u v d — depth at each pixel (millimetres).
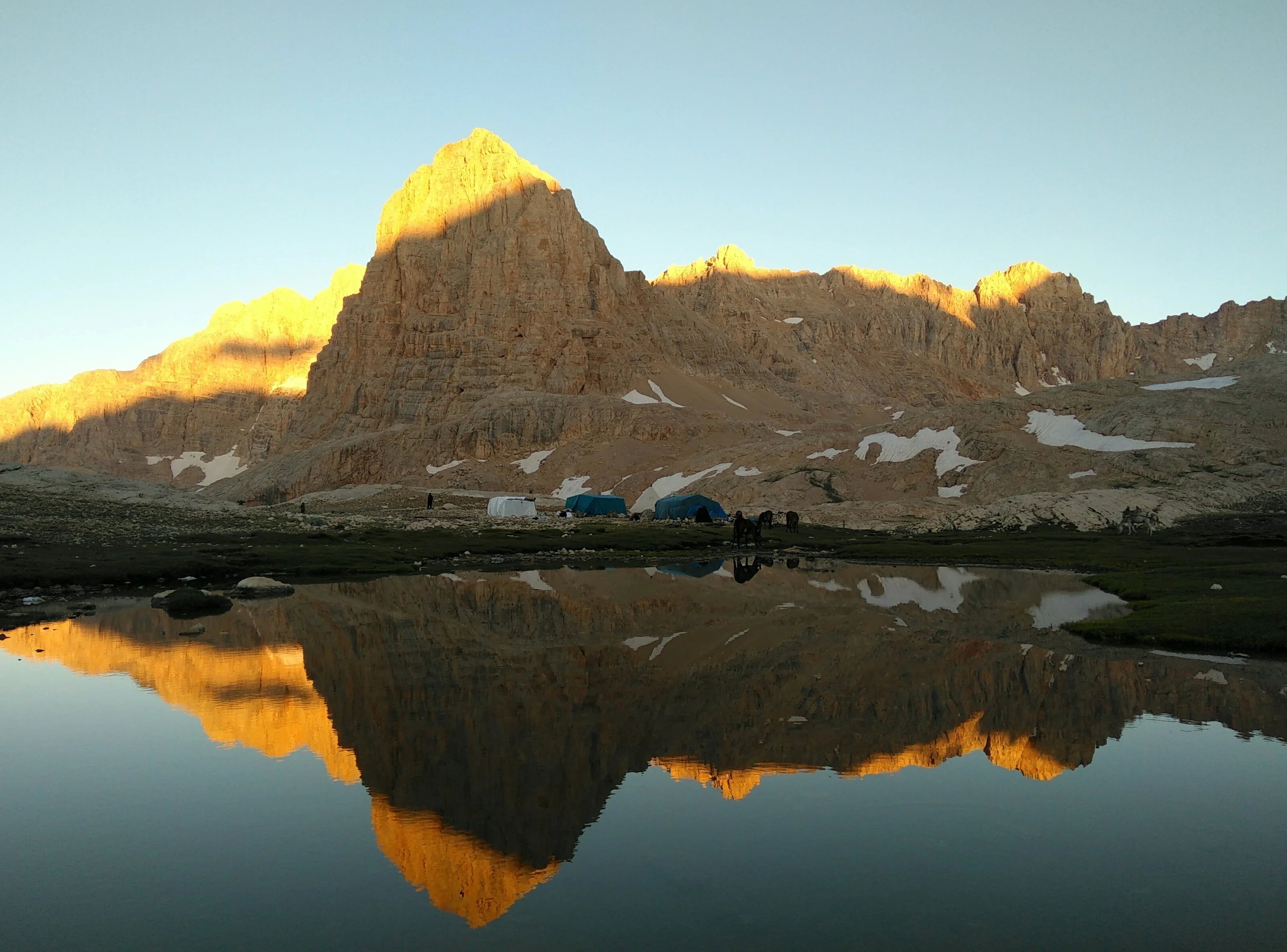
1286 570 40938
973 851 11000
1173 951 8383
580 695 19391
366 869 10617
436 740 15953
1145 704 18500
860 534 84625
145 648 25016
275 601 35719
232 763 14734
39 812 12516
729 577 47344
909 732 16453
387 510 141125
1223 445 108375
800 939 8633
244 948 8523
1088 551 59969
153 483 100500
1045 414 129875
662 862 10719
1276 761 14641
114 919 9203
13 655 23922
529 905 9484
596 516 120375
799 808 12531
